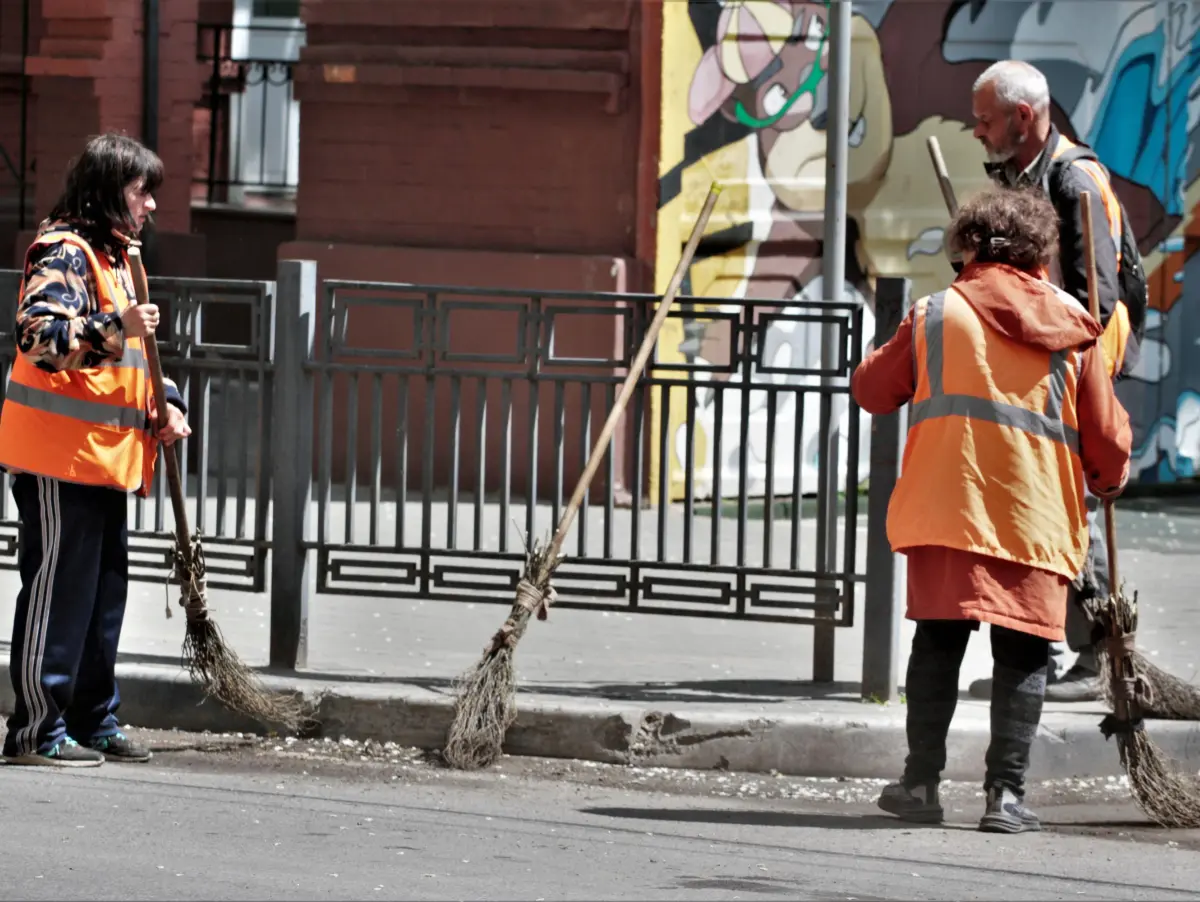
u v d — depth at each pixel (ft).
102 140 61.26
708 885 49.49
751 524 110.83
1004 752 57.62
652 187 115.34
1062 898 49.49
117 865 49.52
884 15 122.31
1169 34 127.24
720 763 64.85
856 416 68.18
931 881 50.80
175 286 72.08
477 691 64.59
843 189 82.43
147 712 68.74
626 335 69.67
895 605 67.51
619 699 67.36
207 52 184.65
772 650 79.46
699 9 116.16
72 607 61.82
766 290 121.29
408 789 60.95
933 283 123.44
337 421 121.39
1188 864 54.19
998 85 66.23
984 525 55.72
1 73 149.07
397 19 119.55
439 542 101.91
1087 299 63.10
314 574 92.53
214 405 124.98
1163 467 131.44
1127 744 59.36
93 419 60.95
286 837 53.57
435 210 120.06
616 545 102.37
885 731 64.54
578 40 116.26
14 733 62.23
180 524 65.26
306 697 67.41
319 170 122.42
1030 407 56.13
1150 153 127.85
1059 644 69.00
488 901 46.98
